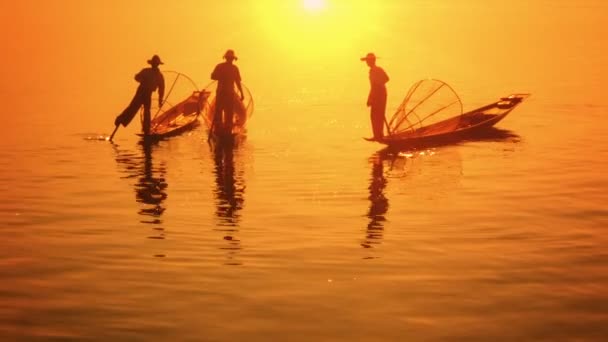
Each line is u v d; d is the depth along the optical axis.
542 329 13.38
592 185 23.88
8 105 42.97
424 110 40.34
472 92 46.97
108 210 21.59
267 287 15.44
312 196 23.12
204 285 15.58
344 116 39.16
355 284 15.58
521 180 24.77
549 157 28.25
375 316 13.96
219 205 22.11
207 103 37.22
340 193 23.47
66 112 40.50
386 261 17.00
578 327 13.45
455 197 22.78
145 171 26.78
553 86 48.78
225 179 25.52
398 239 18.64
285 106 42.62
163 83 33.38
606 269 16.31
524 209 21.27
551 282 15.59
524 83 50.59
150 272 16.39
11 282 15.85
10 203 22.41
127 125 36.06
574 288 15.23
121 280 15.92
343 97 45.75
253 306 14.47
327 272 16.31
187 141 32.75
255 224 20.11
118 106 42.59
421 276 16.02
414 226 19.77
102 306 14.54
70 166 27.62
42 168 27.28
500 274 16.08
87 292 15.27
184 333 13.31
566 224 19.73
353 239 18.67
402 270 16.39
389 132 30.73
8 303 14.73
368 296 14.92
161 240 18.69
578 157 28.12
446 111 39.97
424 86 48.94
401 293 15.06
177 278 16.02
